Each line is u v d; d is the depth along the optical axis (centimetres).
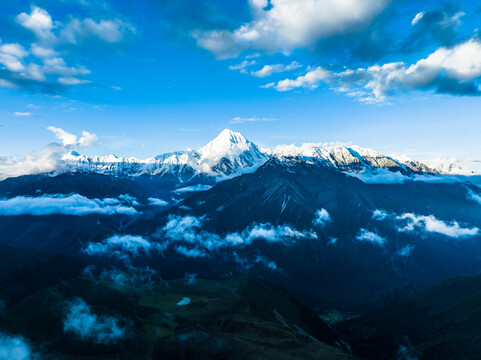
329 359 10819
